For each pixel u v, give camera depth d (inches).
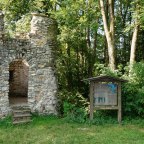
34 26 583.8
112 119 542.0
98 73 844.6
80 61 876.0
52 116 581.9
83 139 431.2
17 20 816.3
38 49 584.1
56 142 415.5
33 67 578.6
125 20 888.9
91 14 698.2
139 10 608.4
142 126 509.0
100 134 458.6
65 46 852.6
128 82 564.7
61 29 768.9
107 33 656.4
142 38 876.6
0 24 548.1
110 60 653.9
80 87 837.8
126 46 901.2
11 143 413.7
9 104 577.9
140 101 545.3
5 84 552.7
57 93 613.9
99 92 538.6
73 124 521.0
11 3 801.6
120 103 536.7
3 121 525.3
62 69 823.7
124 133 463.2
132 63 598.9
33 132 467.5
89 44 856.3
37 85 581.6
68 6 700.7
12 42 559.2
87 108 578.6
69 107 586.6
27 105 572.1
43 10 824.9
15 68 723.4
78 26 731.4
